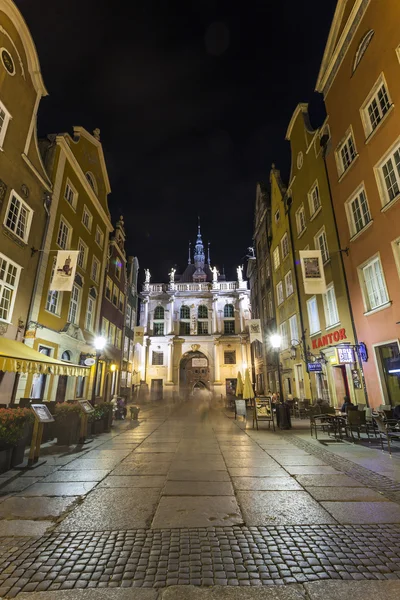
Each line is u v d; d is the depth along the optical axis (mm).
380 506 4215
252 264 34188
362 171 12461
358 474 5688
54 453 7609
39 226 13758
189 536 3439
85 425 8914
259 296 30938
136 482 5297
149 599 2430
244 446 8391
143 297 43469
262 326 29578
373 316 11758
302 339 18391
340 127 14094
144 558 3006
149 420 15242
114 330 25328
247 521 3797
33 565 2891
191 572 2770
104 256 22141
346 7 13359
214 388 39281
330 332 15055
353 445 8461
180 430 11602
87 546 3238
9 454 6168
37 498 4590
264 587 2561
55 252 14922
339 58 13992
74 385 16859
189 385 50812
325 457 7039
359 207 12961
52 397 14375
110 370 23359
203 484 5172
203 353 41156
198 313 43500
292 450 7840
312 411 10852
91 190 19234
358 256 12719
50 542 3322
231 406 22828
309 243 17656
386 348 11320
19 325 12195
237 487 5012
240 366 40406
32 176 13227
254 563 2902
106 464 6520
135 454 7461
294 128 20062
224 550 3145
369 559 2967
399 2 10484
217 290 43344
